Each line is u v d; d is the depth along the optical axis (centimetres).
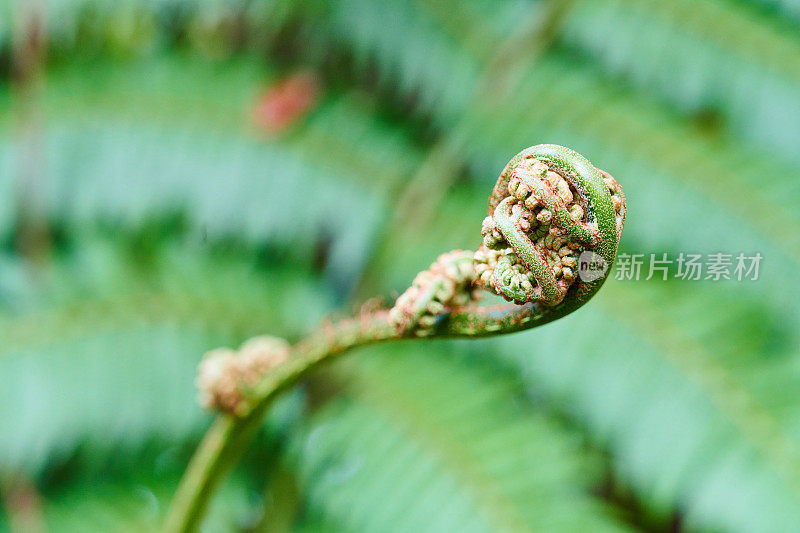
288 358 56
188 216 108
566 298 51
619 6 120
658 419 92
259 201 110
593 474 93
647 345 95
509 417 95
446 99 120
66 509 88
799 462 84
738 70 114
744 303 98
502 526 85
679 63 116
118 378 94
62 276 100
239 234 109
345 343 54
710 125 115
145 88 112
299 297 108
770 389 90
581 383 95
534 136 115
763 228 101
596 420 94
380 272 112
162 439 94
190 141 110
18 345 93
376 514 89
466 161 116
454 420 95
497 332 52
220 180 110
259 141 112
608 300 98
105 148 108
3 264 100
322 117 116
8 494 88
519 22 123
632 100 115
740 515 84
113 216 106
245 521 94
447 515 87
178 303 101
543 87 118
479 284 52
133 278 101
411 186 115
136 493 91
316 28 118
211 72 115
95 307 97
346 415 98
